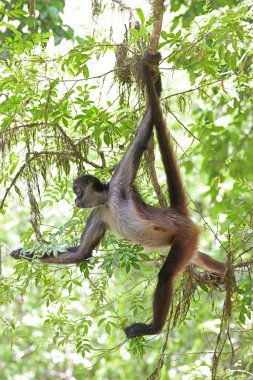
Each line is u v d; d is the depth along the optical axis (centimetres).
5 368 2338
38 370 2327
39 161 1341
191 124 1556
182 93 1309
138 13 1134
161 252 1419
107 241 1225
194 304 1538
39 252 1242
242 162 870
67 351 2244
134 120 1284
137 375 2106
